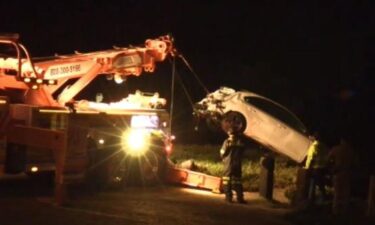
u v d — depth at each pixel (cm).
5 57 1500
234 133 1612
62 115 1502
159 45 1747
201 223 1266
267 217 1421
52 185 1563
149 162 1723
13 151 1399
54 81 1526
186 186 1795
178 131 3378
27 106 1430
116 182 1644
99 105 1670
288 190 1748
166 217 1293
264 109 1969
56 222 1157
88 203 1384
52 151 1461
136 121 1702
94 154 1579
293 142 1956
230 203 1576
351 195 1795
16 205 1299
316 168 1617
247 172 2023
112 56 1666
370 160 2634
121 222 1201
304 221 1384
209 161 2244
